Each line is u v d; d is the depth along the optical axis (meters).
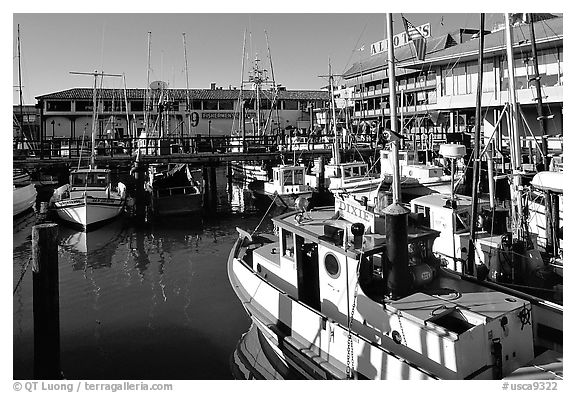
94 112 25.67
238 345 10.01
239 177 38.59
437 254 10.40
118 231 21.81
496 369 6.22
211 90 58.81
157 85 47.97
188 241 19.95
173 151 36.75
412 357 6.48
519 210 9.62
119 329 10.93
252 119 51.03
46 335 9.04
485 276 9.38
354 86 54.19
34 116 49.38
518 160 10.04
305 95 61.91
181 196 25.22
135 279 14.74
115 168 30.16
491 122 27.98
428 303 6.73
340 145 32.22
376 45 54.25
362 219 8.59
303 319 7.97
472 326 6.41
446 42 38.62
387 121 34.75
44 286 9.01
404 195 21.91
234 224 23.62
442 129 33.66
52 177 35.84
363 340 6.81
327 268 8.01
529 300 7.58
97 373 8.96
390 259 7.04
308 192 26.23
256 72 40.72
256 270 10.46
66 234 20.91
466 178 17.66
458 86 31.77
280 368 8.69
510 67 9.85
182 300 12.79
